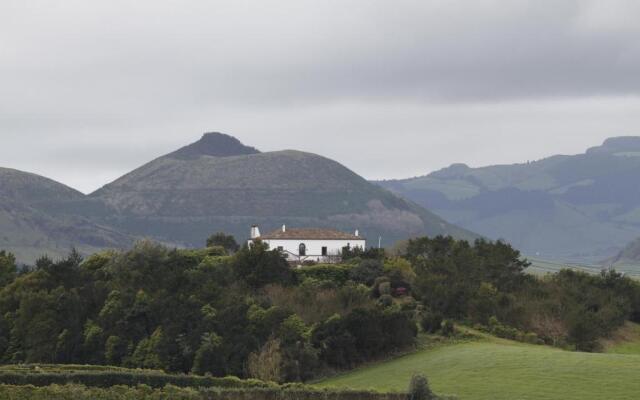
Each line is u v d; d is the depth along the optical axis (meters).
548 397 115.00
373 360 156.25
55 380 111.00
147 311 160.25
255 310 160.62
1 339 162.25
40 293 167.25
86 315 167.00
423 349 160.50
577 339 181.38
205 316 156.50
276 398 107.75
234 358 145.62
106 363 155.00
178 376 116.06
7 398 102.62
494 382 125.50
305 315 166.75
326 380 145.88
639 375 124.75
